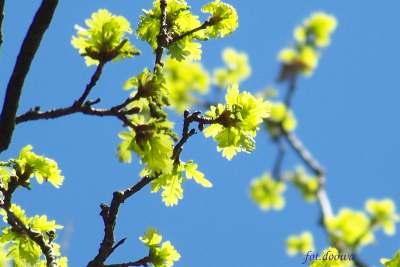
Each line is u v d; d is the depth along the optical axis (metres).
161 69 5.89
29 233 6.18
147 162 5.51
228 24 7.32
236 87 6.48
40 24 4.69
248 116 6.37
